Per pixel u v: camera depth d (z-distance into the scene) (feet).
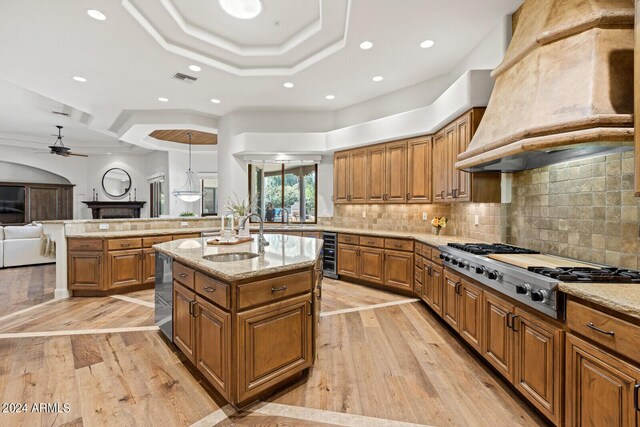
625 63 5.65
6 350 8.44
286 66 13.16
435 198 13.01
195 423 5.73
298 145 17.31
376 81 14.08
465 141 10.42
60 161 30.48
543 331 5.52
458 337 9.39
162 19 9.83
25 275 17.20
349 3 8.69
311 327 7.13
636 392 3.96
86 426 5.62
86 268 13.12
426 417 5.92
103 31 9.84
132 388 6.77
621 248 6.33
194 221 17.43
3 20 9.23
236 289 5.80
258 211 19.31
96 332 9.66
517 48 7.17
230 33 11.23
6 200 28.63
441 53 11.51
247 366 5.95
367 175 15.92
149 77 13.34
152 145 24.30
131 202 31.37
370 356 8.22
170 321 8.43
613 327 4.27
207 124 19.07
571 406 4.95
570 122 5.43
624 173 6.32
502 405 6.27
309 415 5.97
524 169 9.11
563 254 7.71
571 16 6.06
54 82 13.87
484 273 7.19
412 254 12.89
